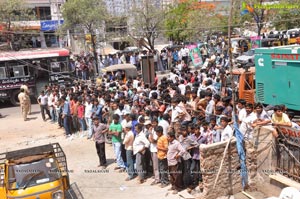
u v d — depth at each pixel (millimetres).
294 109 13938
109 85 20250
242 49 33375
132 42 37000
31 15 40719
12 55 26219
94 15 33625
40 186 9688
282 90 14367
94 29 35219
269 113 12758
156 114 13094
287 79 14062
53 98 21406
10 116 24359
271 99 14961
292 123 9992
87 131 18188
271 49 14633
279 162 9977
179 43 43125
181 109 12617
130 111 14641
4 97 26656
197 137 10820
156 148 11422
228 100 11891
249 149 10422
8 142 18531
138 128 11844
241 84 16672
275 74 14617
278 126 9875
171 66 33219
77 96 18531
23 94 22688
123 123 12992
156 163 11523
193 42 40219
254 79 16609
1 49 37156
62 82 27516
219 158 10102
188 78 19938
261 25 32500
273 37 32812
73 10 33875
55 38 42594
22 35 39781
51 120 22094
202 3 43438
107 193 11562
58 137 18594
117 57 33438
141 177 11922
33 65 26797
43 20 42250
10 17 38219
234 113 10305
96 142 13633
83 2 33969
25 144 17938
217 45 36219
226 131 10328
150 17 34844
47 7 45031
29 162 10094
